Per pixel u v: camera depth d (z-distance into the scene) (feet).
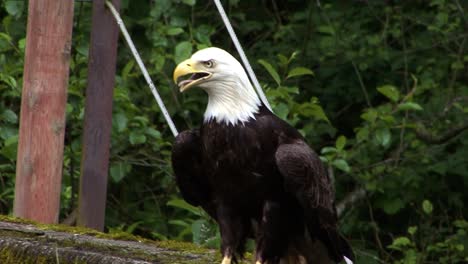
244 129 26.40
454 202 51.42
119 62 46.44
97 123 36.17
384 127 45.09
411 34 55.36
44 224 32.48
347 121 54.85
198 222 38.65
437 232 51.19
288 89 40.52
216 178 27.04
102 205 36.27
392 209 50.39
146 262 27.07
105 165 36.29
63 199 42.88
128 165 43.75
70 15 35.17
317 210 26.40
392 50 54.08
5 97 43.65
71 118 41.86
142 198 47.67
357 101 53.67
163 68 46.47
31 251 27.58
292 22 54.70
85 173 36.14
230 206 27.30
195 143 27.50
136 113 44.86
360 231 51.24
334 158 42.52
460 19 54.13
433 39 54.08
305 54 53.72
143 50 45.88
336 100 54.08
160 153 45.19
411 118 51.49
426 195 52.13
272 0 54.80
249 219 27.63
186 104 47.62
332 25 54.24
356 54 53.57
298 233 27.53
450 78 54.24
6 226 30.81
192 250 30.81
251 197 26.86
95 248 28.68
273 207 26.78
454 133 50.47
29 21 35.04
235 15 51.88
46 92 34.91
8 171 43.75
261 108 26.94
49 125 34.96
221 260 29.17
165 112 35.09
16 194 35.24
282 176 26.45
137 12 46.32
